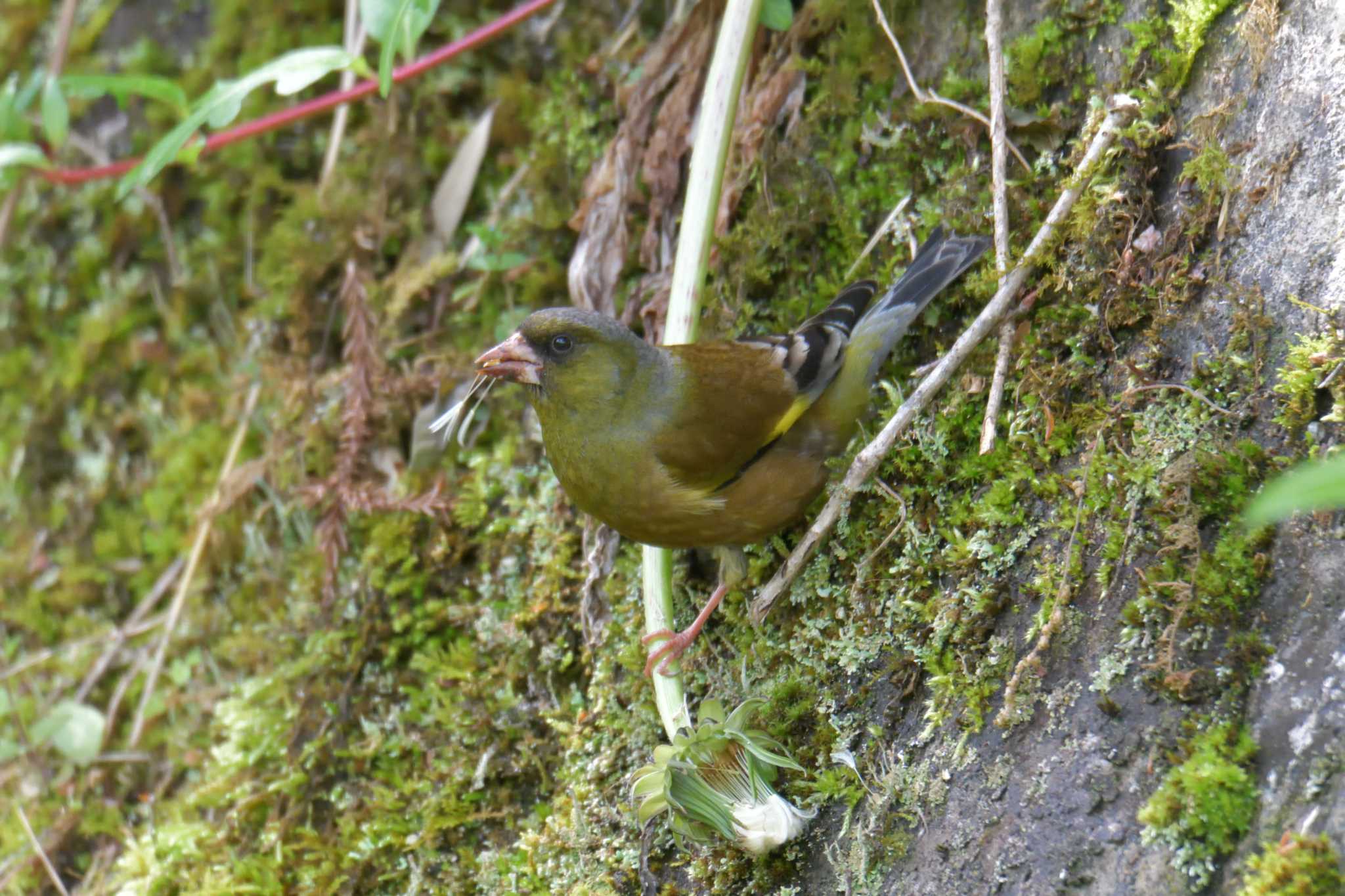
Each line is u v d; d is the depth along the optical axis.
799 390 8.02
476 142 10.84
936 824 6.52
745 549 8.58
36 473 12.18
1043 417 7.44
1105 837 5.86
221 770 9.89
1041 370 7.57
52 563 11.88
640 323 9.70
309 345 11.02
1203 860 5.56
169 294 12.01
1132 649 6.22
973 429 7.77
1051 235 7.65
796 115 9.40
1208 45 7.51
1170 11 7.82
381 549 9.89
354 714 9.66
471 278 10.67
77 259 12.34
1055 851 5.97
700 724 7.04
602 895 7.86
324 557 10.05
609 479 8.09
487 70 11.13
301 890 9.07
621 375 8.01
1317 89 6.85
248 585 10.78
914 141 8.95
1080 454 7.18
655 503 8.01
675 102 9.82
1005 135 8.23
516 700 9.10
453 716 9.13
